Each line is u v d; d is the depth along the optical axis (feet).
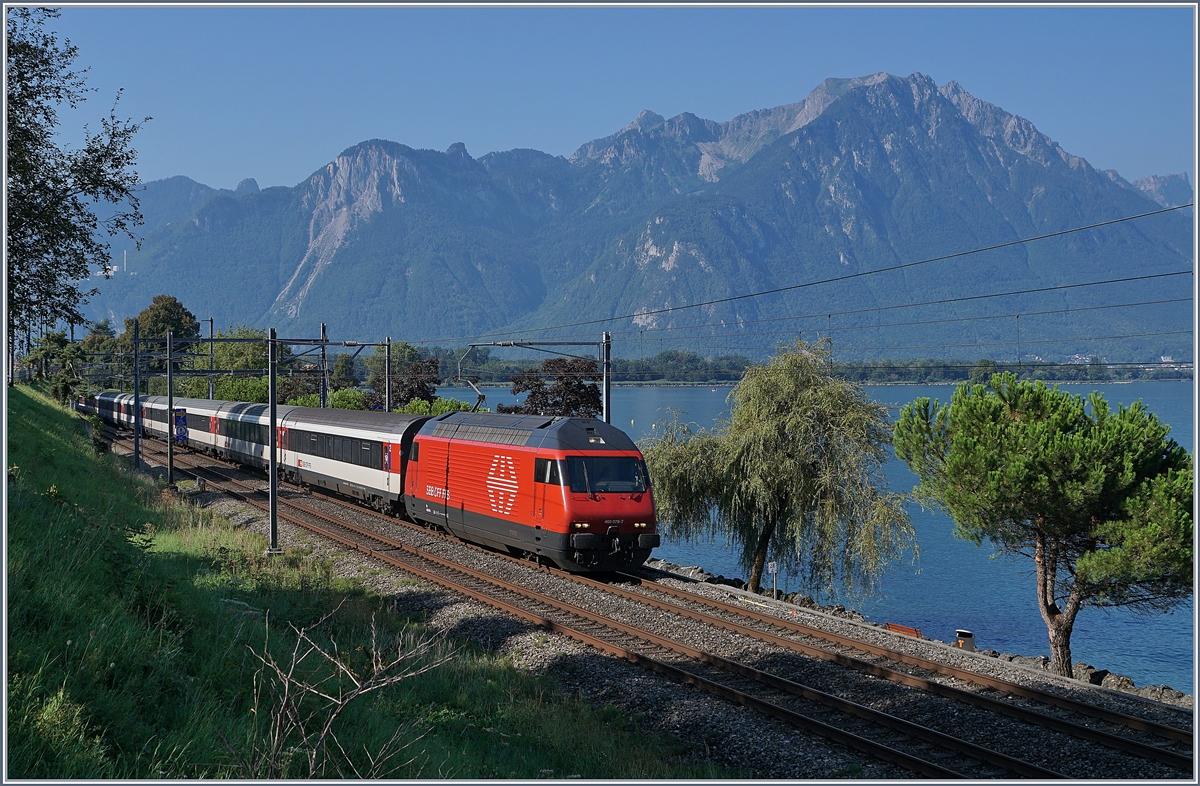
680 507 97.35
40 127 69.82
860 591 100.27
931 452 71.87
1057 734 41.04
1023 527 65.51
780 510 94.79
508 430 80.07
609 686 48.57
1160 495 57.21
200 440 176.45
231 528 93.15
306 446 125.18
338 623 57.72
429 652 51.65
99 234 74.59
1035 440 61.77
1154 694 57.98
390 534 92.38
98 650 31.55
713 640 56.08
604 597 66.49
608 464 73.26
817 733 41.47
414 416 101.45
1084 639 113.39
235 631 43.06
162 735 29.73
